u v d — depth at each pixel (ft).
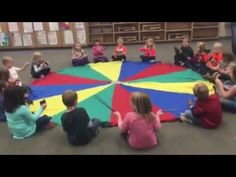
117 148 10.47
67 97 10.31
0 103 12.24
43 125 11.65
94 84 14.99
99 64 17.66
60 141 11.02
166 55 18.93
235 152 10.01
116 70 16.60
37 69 16.15
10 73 14.51
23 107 10.98
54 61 18.84
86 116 10.53
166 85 14.44
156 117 10.32
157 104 12.85
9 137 11.43
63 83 15.33
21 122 11.12
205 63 15.48
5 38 20.97
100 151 10.37
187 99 13.12
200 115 11.22
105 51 20.31
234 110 12.19
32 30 20.75
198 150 10.18
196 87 11.07
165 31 21.21
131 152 10.23
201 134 11.00
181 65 16.81
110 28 21.40
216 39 21.30
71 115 10.37
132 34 21.50
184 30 21.21
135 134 10.14
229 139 10.66
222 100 12.29
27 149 10.68
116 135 11.17
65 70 17.03
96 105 13.06
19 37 20.94
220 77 14.15
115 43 21.47
